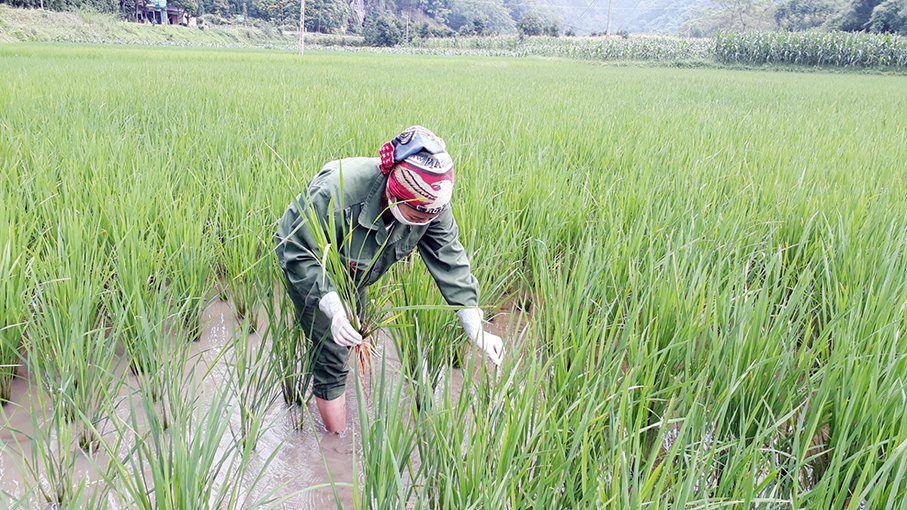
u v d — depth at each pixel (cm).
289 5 11456
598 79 2239
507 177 475
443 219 237
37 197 380
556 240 405
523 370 223
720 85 2073
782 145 735
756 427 226
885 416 195
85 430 230
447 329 281
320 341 241
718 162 588
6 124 621
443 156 200
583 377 225
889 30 7688
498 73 2456
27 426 249
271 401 260
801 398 235
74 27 6781
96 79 1236
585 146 654
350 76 1784
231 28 9588
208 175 454
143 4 8844
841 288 299
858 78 3312
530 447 199
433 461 197
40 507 196
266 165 471
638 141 702
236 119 725
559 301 269
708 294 272
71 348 228
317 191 217
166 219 362
